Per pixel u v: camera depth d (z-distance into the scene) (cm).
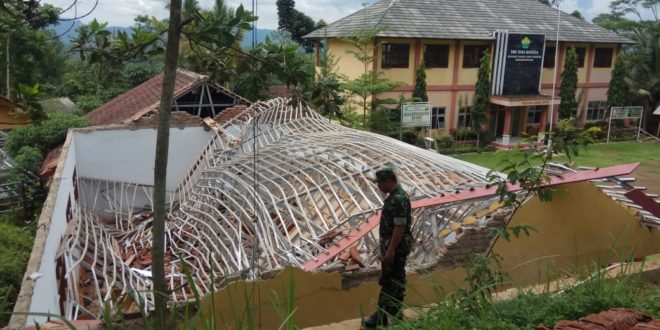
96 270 923
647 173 2098
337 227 746
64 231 920
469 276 468
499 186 600
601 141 2841
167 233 1118
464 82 2625
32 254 602
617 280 481
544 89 2853
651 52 2972
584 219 740
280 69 364
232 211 983
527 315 395
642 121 3116
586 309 411
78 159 1386
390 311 477
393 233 468
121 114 1678
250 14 326
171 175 1529
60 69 2814
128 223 1298
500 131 2781
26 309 469
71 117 1484
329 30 2620
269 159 1099
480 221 729
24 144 1362
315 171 954
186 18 321
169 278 870
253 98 391
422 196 750
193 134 1530
